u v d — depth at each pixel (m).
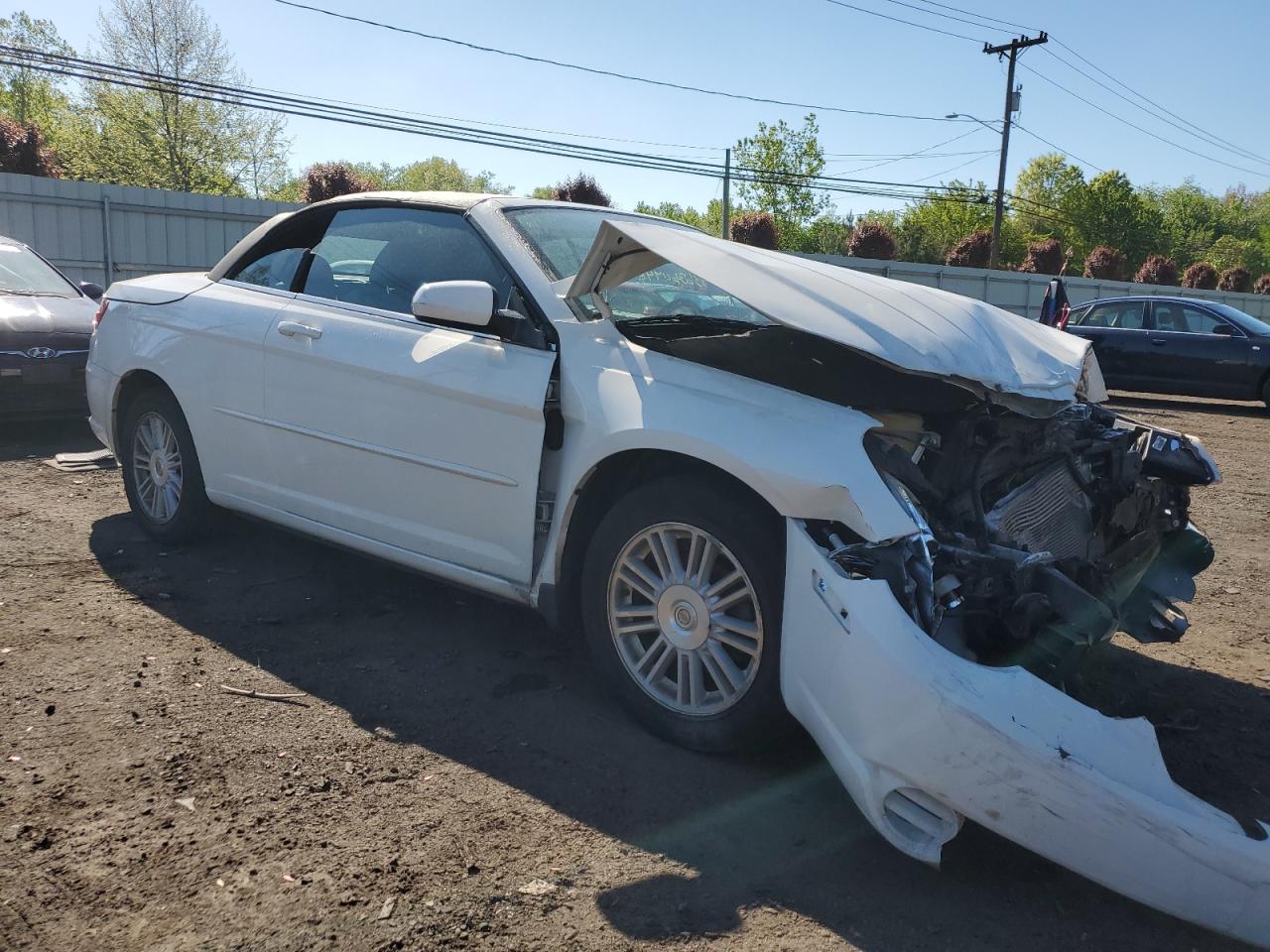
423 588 4.38
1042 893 2.42
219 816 2.56
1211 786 2.97
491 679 3.49
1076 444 3.38
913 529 2.49
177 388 4.40
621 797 2.75
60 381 6.91
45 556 4.56
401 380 3.52
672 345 3.16
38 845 2.39
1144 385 13.81
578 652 3.77
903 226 47.69
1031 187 74.50
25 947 2.05
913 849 2.34
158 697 3.21
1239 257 81.00
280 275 4.23
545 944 2.14
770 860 2.49
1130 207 72.00
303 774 2.79
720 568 2.94
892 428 2.84
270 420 4.02
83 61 19.73
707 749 2.96
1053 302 15.34
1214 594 5.01
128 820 2.52
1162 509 3.75
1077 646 2.55
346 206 4.12
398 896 2.28
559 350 3.23
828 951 2.16
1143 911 2.37
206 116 39.84
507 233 3.58
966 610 2.56
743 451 2.72
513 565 3.33
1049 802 2.18
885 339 2.77
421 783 2.77
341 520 3.86
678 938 2.18
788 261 3.27
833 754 2.50
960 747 2.24
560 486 3.18
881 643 2.36
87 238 21.05
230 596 4.17
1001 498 3.02
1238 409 13.96
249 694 3.27
